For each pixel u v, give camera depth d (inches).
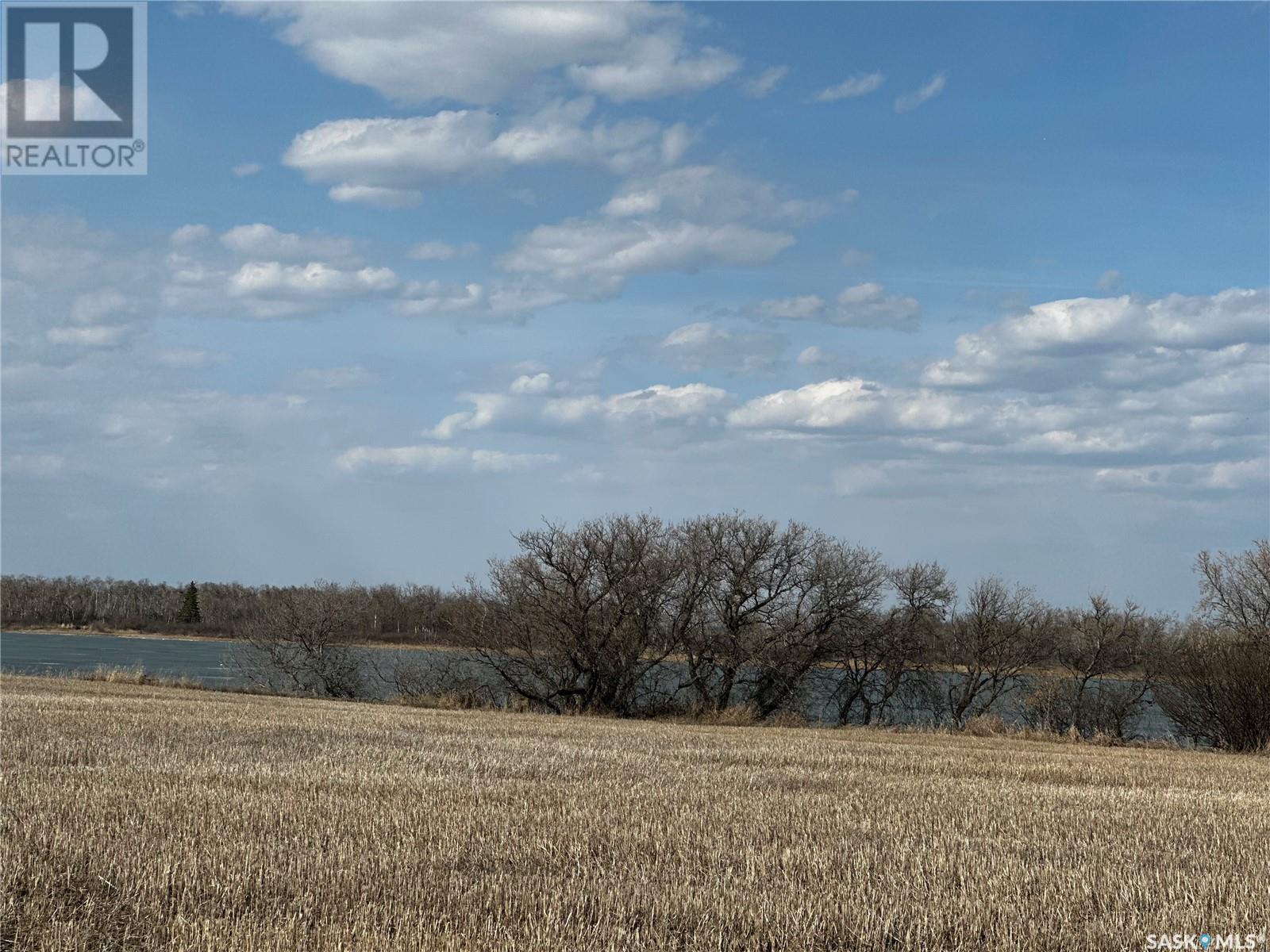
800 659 1921.8
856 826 518.9
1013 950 330.6
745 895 373.4
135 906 335.0
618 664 1825.8
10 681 1492.4
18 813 464.1
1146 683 1962.4
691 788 641.0
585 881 384.8
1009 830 523.8
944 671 2181.3
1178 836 519.5
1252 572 1720.0
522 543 1849.2
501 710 1801.2
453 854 417.7
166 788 546.6
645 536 1852.9
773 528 1942.7
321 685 2100.1
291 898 354.6
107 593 6579.7
